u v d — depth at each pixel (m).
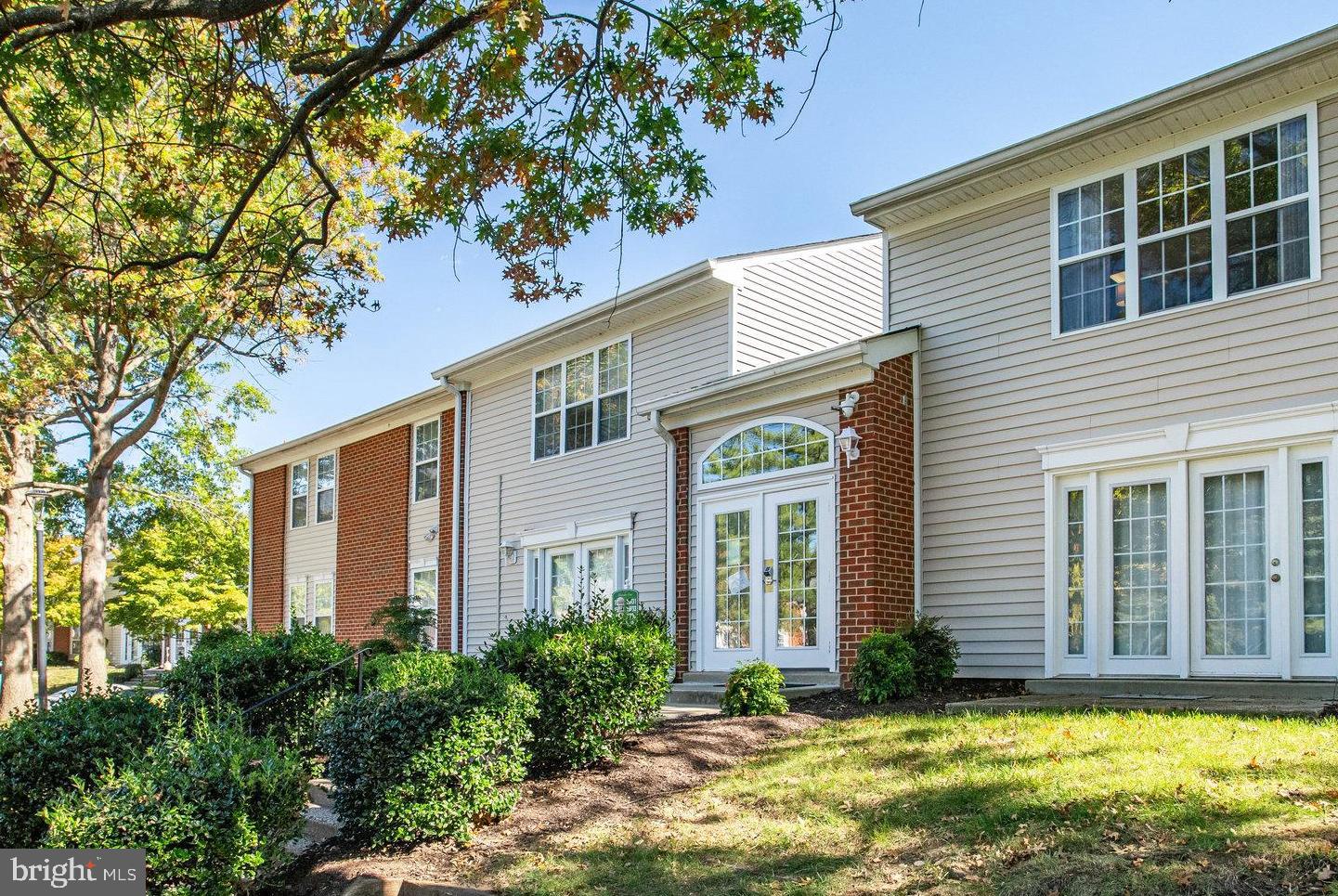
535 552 17.97
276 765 6.69
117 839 6.01
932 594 11.88
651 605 15.21
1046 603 10.84
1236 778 5.79
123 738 7.61
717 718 10.12
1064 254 11.18
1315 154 9.38
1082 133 10.49
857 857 5.87
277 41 8.73
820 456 12.45
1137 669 10.17
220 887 6.16
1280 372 9.45
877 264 17.55
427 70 7.82
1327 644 9.02
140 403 20.75
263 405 24.33
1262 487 9.55
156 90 11.57
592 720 8.22
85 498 19.81
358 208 15.04
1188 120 10.12
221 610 31.47
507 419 19.02
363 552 22.83
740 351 14.67
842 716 9.75
